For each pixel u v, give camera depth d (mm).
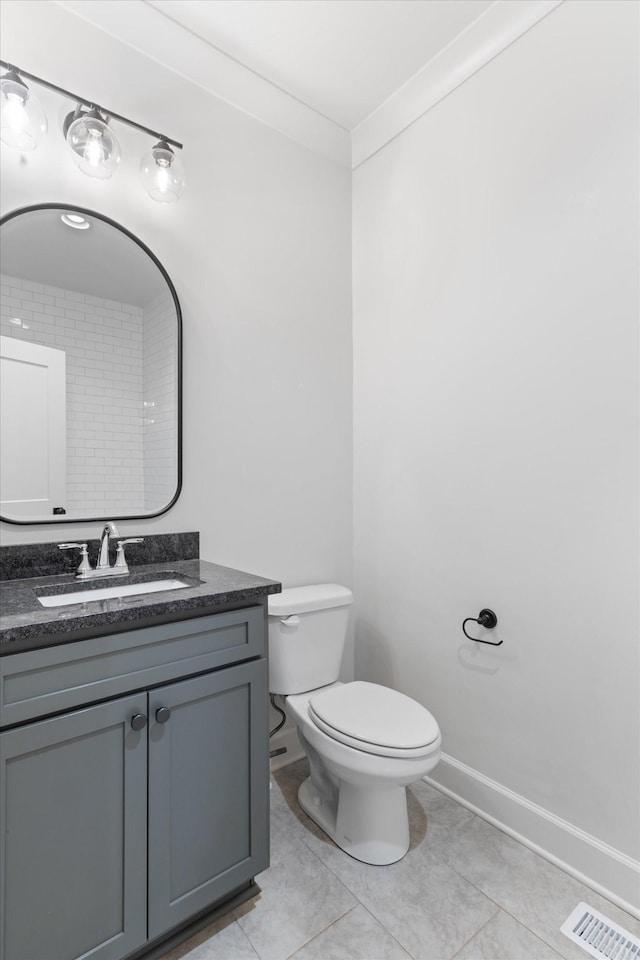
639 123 1383
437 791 1938
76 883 1079
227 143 1957
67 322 1589
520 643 1683
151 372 1747
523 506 1673
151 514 1741
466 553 1862
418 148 2043
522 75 1665
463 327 1867
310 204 2215
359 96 2092
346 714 1573
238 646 1350
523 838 1645
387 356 2199
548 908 1388
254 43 1821
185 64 1822
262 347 2051
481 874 1509
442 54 1878
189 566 1708
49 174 1553
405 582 2115
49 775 1045
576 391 1523
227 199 1956
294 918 1354
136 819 1156
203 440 1883
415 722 1526
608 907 1393
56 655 1055
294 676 1810
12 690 1007
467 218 1850
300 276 2178
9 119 1342
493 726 1766
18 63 1493
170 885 1210
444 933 1310
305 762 2127
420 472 2045
